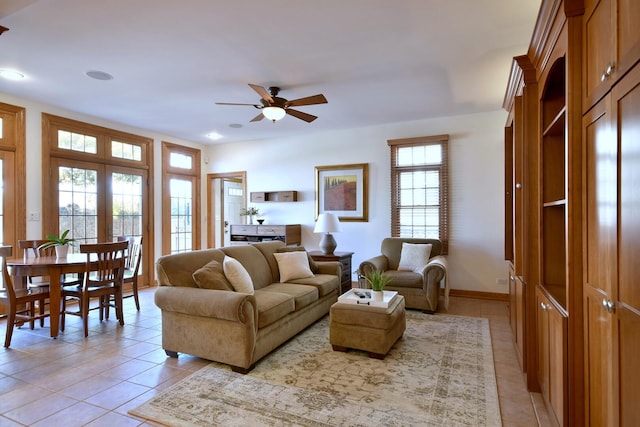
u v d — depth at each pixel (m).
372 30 2.73
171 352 2.98
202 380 2.57
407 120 5.42
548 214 2.38
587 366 1.56
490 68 3.45
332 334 3.11
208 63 3.31
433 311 4.26
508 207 3.60
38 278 4.45
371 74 3.60
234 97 4.27
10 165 4.18
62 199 4.68
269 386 2.47
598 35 1.43
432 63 3.33
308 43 2.93
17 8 2.31
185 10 2.44
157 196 6.05
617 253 1.25
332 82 3.81
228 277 3.11
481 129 5.06
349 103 4.55
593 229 1.48
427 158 5.36
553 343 1.92
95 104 4.52
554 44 1.93
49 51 3.05
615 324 1.27
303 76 3.64
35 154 4.39
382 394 2.36
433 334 3.53
